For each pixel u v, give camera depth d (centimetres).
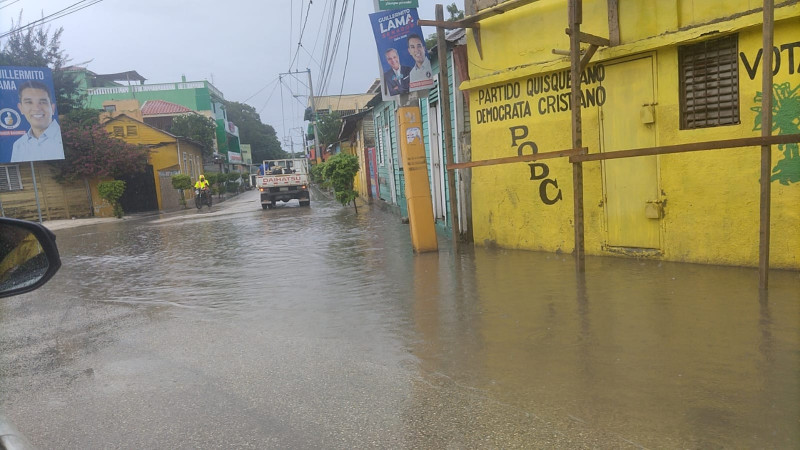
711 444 296
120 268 1085
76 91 3447
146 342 559
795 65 589
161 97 6362
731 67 640
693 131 670
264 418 366
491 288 652
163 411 388
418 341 492
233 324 600
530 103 836
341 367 446
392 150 1759
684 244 691
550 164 820
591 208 782
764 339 428
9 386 461
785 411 323
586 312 531
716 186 656
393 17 901
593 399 357
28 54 3238
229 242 1347
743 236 639
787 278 581
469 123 967
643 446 300
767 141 505
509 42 853
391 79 907
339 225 1534
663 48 682
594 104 761
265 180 2523
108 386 444
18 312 757
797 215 598
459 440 321
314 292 718
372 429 341
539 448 307
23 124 2466
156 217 2706
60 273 1075
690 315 496
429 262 848
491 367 421
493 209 915
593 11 746
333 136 4953
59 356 536
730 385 360
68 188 2919
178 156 3834
